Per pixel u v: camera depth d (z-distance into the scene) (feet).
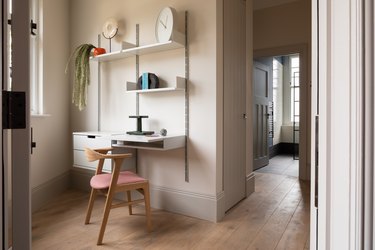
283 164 16.67
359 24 1.55
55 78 10.25
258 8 13.76
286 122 22.54
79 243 6.40
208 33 7.89
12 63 2.49
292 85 22.24
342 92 1.62
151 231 7.07
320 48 1.87
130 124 9.61
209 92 7.90
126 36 9.61
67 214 8.23
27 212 2.61
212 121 7.86
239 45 9.51
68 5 11.07
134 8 9.42
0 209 2.23
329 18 1.75
